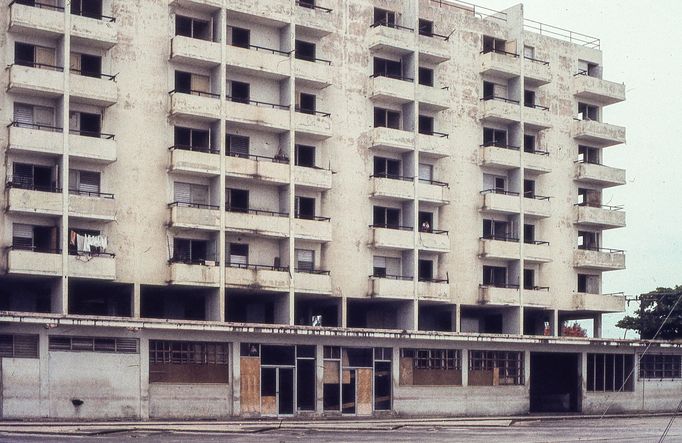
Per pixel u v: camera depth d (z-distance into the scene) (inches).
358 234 2475.4
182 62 2244.1
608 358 2778.1
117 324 1971.0
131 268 2151.8
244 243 2310.5
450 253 2623.0
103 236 2103.8
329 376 2271.2
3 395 1875.0
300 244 2390.5
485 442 1635.1
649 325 3319.4
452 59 2672.2
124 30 2183.8
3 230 2012.8
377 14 2581.2
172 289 2236.7
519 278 2704.2
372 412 2325.3
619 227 2970.0
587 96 2940.5
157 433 1657.2
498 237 2719.0
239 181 2308.1
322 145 2439.7
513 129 2748.5
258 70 2308.1
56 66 2078.0
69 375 1940.2
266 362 2191.2
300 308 2561.5
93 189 2129.7
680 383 2923.2
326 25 2422.5
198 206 2224.4
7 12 2038.6
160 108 2214.6
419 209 2586.1
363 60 2522.1
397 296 2466.8
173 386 2053.4
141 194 2178.9
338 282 2431.1
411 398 2384.4
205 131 2266.2
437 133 2620.6
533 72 2770.7
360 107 2504.9
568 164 2888.8
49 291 2170.3
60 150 2041.1
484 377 2527.1
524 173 2778.1
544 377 2733.8
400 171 2561.5
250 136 2341.3
